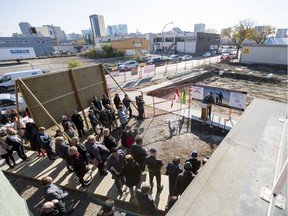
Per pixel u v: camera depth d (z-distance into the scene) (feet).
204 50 223.71
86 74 33.91
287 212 5.17
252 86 70.03
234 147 10.68
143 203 13.44
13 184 20.51
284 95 58.23
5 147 21.36
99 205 17.58
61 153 19.70
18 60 138.10
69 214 16.74
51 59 158.61
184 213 6.68
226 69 96.78
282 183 5.48
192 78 79.92
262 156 8.00
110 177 20.48
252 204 5.89
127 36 266.98
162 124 35.91
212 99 35.24
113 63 123.75
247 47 110.22
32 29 217.15
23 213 8.49
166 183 19.63
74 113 29.14
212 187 7.79
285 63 100.68
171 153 26.94
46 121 26.50
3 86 68.08
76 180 20.17
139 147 18.83
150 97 53.47
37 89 25.38
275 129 10.15
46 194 14.24
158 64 123.95
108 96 40.01
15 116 30.01
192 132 32.73
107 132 21.12
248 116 14.76
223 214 6.54
